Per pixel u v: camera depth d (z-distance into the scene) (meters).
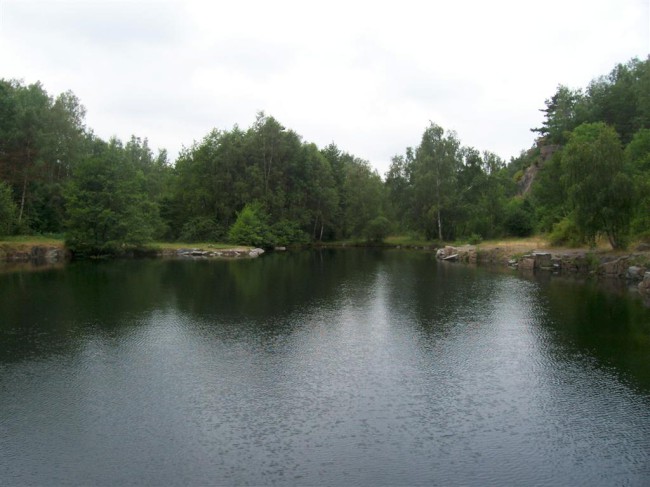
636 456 9.55
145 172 98.25
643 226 37.38
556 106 86.69
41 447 9.78
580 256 39.31
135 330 18.83
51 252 49.66
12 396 12.27
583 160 37.00
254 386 13.05
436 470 9.04
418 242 78.50
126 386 12.98
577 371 14.33
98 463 9.20
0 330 18.72
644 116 62.62
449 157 73.81
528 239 60.06
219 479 8.69
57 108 65.38
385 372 14.21
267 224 75.25
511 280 33.97
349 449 9.76
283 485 8.52
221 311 22.66
